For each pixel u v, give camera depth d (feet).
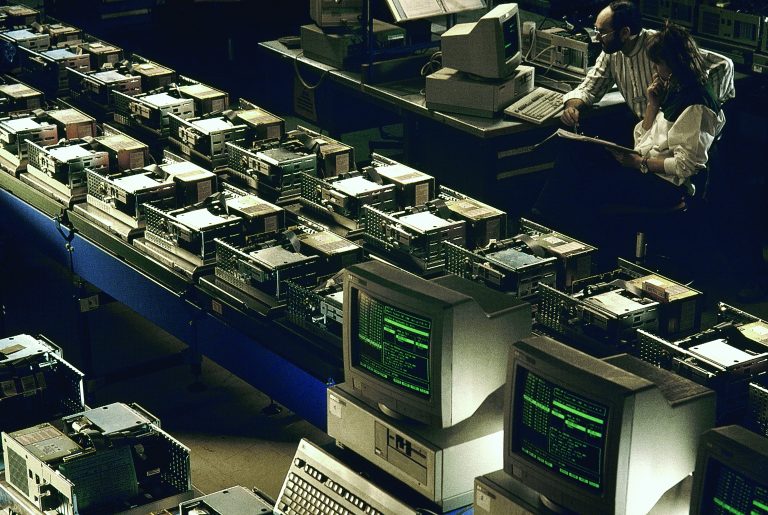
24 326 25.52
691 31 30.42
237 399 22.91
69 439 15.24
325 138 23.18
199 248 19.97
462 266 19.04
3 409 17.35
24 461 15.07
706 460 11.56
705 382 15.52
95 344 24.80
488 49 24.62
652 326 17.35
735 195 27.14
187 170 21.79
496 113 24.99
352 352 14.92
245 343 18.69
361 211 20.71
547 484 12.92
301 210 21.79
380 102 27.96
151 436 15.62
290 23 37.04
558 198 23.25
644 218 22.80
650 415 12.16
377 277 14.46
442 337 13.61
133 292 20.95
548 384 12.66
